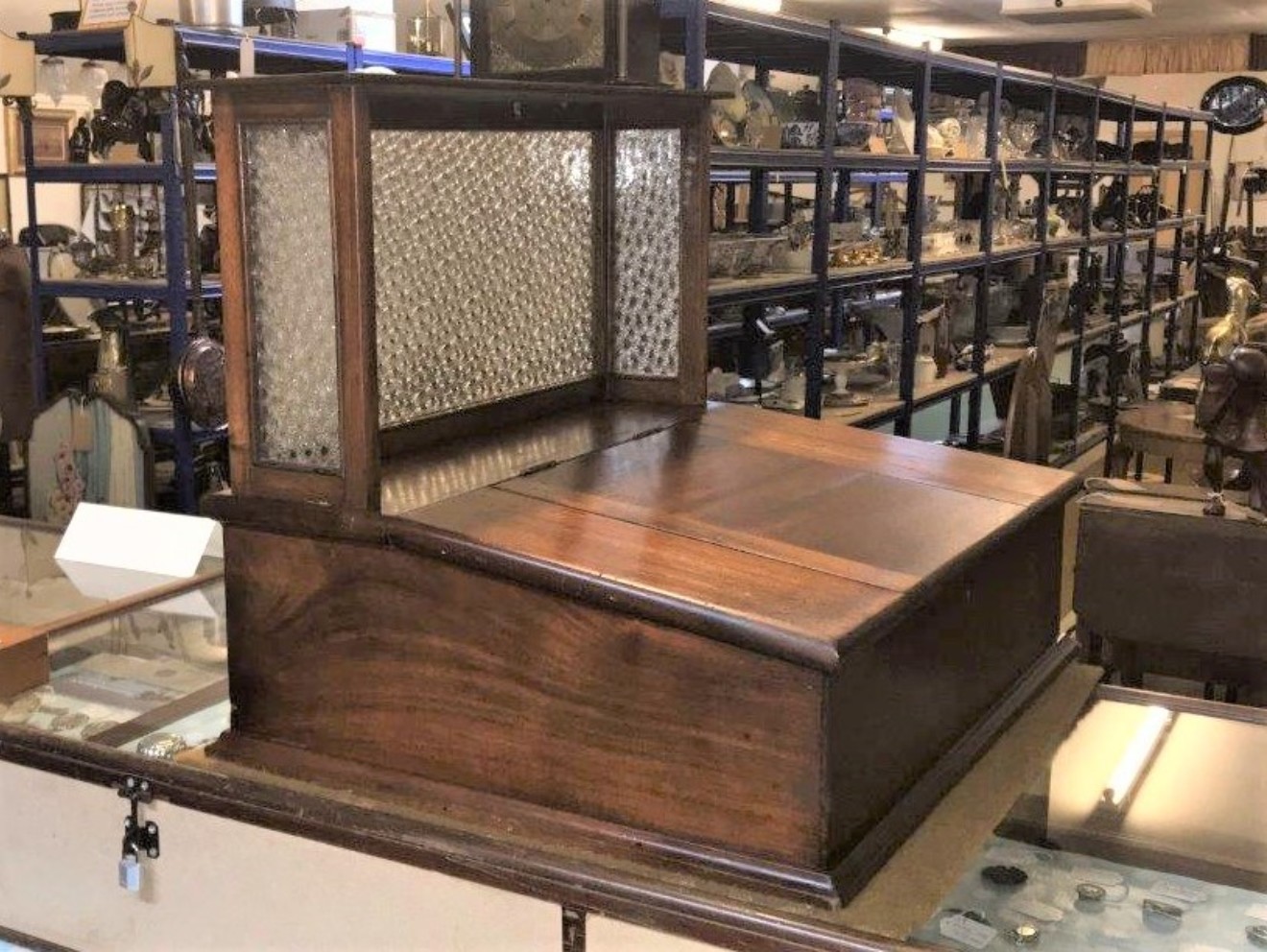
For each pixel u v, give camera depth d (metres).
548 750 1.12
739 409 1.69
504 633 1.12
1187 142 9.95
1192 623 2.38
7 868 1.34
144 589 1.83
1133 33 11.05
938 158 5.50
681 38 4.07
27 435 4.33
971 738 1.33
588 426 1.55
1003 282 7.18
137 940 1.27
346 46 4.27
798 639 1.00
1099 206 8.29
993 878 1.16
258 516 1.22
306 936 1.17
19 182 5.82
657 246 1.65
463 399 1.49
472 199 1.46
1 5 5.59
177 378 1.80
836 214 6.09
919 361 5.66
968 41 11.88
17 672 1.55
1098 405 7.98
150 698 1.50
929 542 1.26
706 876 1.04
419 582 1.15
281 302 1.19
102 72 5.53
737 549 1.17
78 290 4.07
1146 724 1.51
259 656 1.25
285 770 1.23
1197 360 8.76
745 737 1.04
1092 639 2.46
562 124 1.58
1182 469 5.16
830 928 0.96
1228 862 1.27
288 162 1.16
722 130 4.07
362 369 1.14
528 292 1.57
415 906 1.11
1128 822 1.33
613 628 1.07
